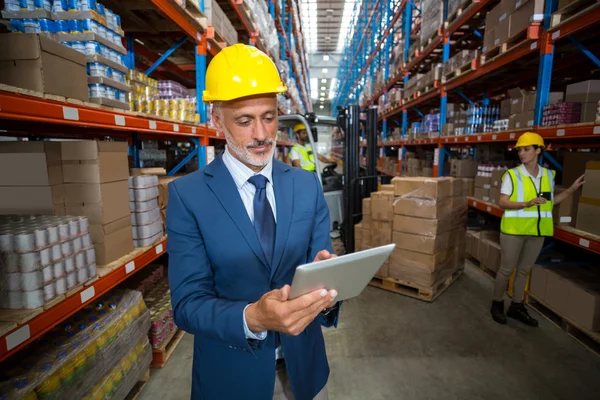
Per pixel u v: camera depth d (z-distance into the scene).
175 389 2.29
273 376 1.11
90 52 1.76
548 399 2.19
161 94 3.18
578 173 3.07
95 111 1.69
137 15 3.11
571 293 2.84
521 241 2.98
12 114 1.22
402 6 8.09
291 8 9.87
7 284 1.32
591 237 2.51
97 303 2.09
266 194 1.14
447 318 3.24
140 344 2.23
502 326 3.07
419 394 2.25
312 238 1.25
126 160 2.09
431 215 3.41
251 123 1.01
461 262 4.17
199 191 1.08
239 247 1.04
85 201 1.83
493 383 2.34
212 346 1.15
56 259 1.45
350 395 2.25
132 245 2.16
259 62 0.98
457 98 7.12
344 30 28.19
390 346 2.80
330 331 3.04
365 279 0.96
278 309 0.78
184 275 1.03
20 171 1.70
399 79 9.12
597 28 2.96
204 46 3.27
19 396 1.31
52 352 1.59
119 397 1.91
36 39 1.35
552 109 2.95
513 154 5.50
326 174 6.19
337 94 32.06
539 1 3.01
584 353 2.64
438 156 5.79
